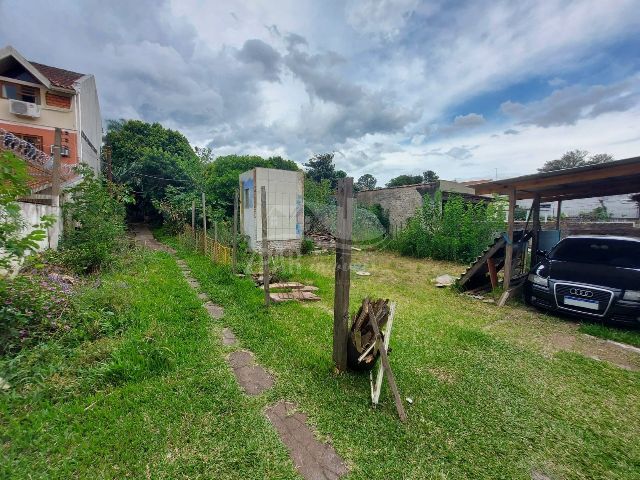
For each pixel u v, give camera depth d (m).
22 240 3.30
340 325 3.29
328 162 32.19
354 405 2.77
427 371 3.46
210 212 13.45
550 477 2.10
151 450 2.16
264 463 2.11
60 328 3.51
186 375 3.13
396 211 17.12
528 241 7.85
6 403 2.45
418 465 2.15
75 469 1.99
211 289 6.50
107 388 2.84
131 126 23.75
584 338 4.52
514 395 3.02
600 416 2.74
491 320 5.28
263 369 3.42
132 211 21.97
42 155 7.91
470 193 16.86
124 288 5.55
